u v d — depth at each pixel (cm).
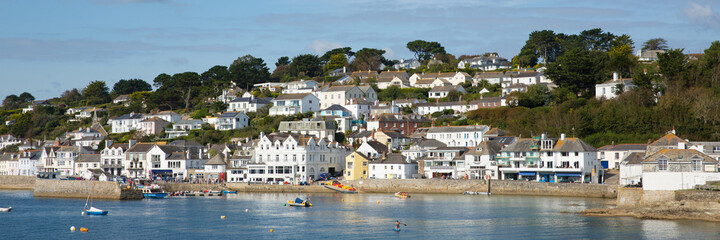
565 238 12544
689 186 14462
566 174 19788
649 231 12912
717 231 12725
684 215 14038
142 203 18662
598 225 13650
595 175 19925
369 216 15488
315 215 15750
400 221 14712
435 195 19900
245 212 16400
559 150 19938
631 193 15350
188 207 17525
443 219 14888
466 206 16950
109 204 18412
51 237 13262
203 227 14225
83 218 15588
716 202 13912
